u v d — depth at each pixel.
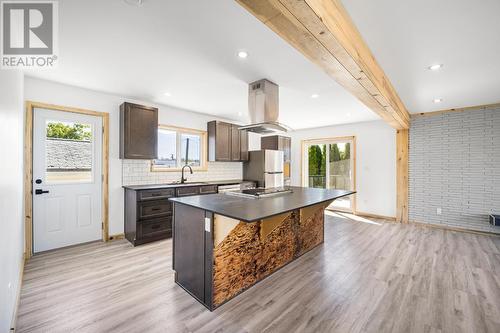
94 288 2.21
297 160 6.85
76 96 3.30
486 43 2.03
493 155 4.02
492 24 1.76
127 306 1.95
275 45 2.12
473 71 2.62
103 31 1.90
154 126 3.84
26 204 2.90
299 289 2.26
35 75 2.85
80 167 3.39
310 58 1.76
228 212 1.77
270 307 1.97
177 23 1.79
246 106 4.33
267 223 2.32
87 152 3.45
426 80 2.90
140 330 1.67
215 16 1.71
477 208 4.15
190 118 4.74
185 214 2.24
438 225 4.52
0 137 1.28
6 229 1.44
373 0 1.53
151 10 1.64
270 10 1.22
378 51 2.18
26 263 2.75
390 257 3.04
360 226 4.60
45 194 3.08
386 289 2.25
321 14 1.30
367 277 2.49
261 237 2.32
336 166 6.25
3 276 1.34
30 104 2.94
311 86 3.16
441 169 4.50
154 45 2.13
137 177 3.95
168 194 3.71
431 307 1.97
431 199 4.61
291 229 2.88
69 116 3.28
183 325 1.73
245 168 5.66
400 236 3.95
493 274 2.55
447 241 3.69
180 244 2.28
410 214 4.84
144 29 1.88
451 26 1.79
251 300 2.07
